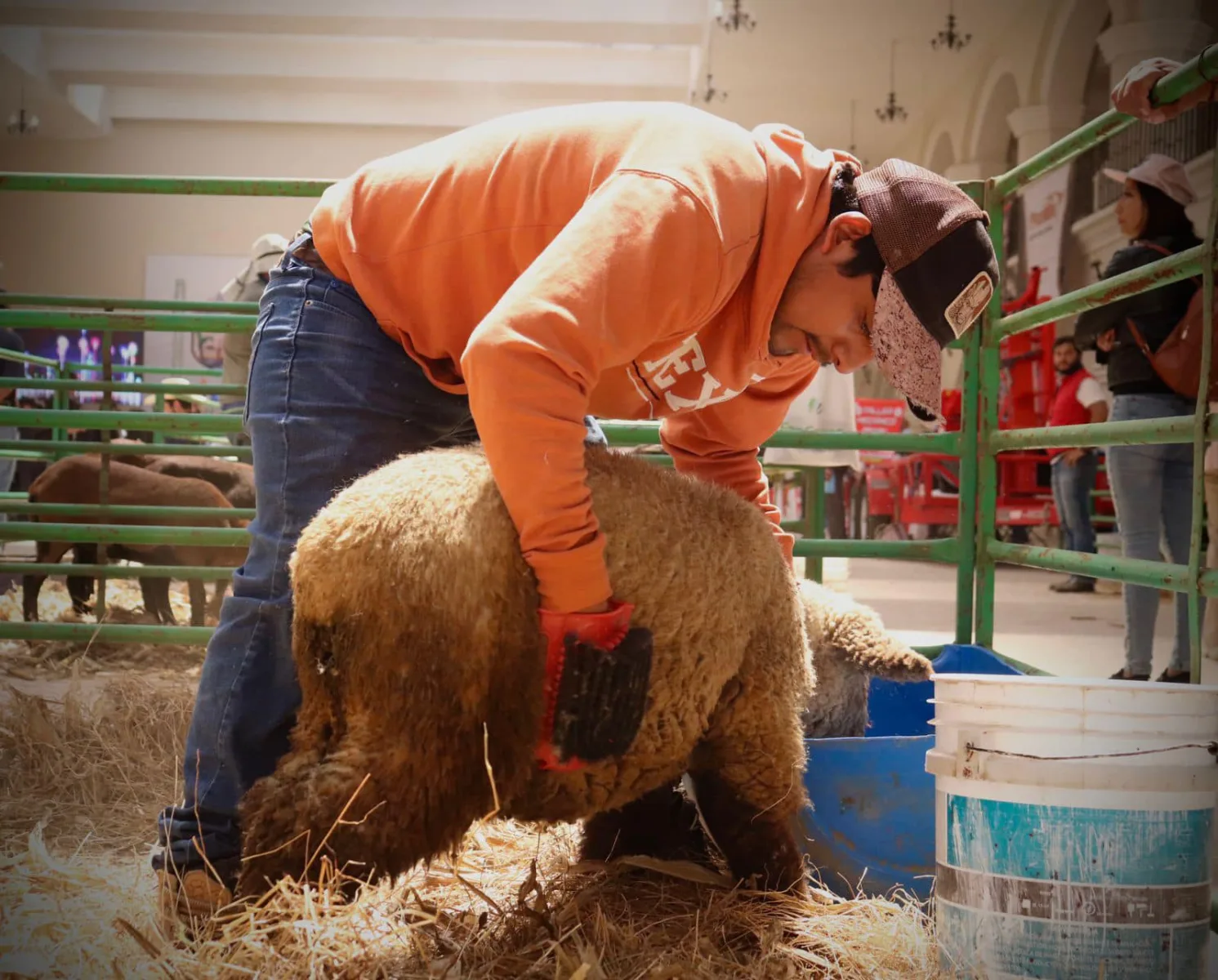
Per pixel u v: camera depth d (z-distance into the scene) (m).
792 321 1.99
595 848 2.25
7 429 8.60
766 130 2.00
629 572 1.83
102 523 5.65
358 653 1.70
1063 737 1.73
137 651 5.35
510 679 1.74
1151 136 13.88
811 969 1.88
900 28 17.42
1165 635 7.16
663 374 2.07
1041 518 11.13
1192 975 1.74
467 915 1.95
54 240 22.98
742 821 2.03
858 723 2.58
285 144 23.12
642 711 1.78
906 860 2.24
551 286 1.67
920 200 1.85
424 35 19.33
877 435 3.70
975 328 3.65
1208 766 1.73
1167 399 4.50
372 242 2.05
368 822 1.66
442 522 1.71
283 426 2.05
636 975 1.78
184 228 23.09
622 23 18.88
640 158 1.82
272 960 1.66
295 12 18.75
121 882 2.10
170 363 21.28
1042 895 1.73
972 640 3.73
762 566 1.98
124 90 22.47
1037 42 16.22
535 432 1.65
